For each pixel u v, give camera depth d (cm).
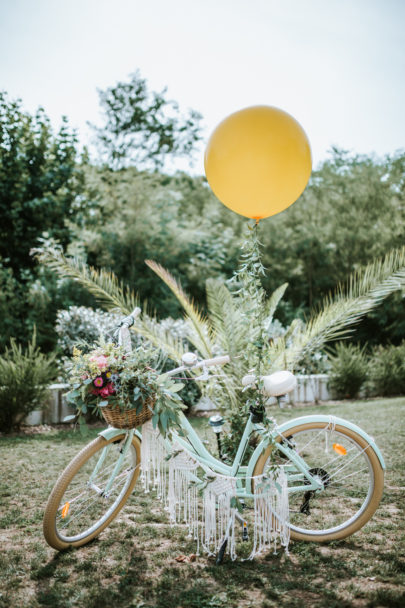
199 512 322
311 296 1359
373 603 213
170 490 271
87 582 233
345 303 427
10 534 286
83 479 383
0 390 573
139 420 262
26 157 1236
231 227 1527
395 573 238
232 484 262
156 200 1270
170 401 264
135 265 1209
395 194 1382
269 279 1344
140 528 294
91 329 677
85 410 253
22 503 335
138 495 349
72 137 1316
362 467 407
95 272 472
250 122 257
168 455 270
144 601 219
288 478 274
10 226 1194
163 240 1220
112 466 315
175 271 1207
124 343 284
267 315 463
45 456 457
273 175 259
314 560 256
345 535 276
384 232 1306
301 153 262
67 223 1192
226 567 251
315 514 310
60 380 676
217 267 1270
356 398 882
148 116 1844
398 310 1242
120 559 258
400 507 319
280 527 266
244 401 408
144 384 255
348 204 1373
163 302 1178
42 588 229
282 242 1350
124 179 1332
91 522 300
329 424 277
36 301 1032
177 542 279
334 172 1474
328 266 1349
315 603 216
